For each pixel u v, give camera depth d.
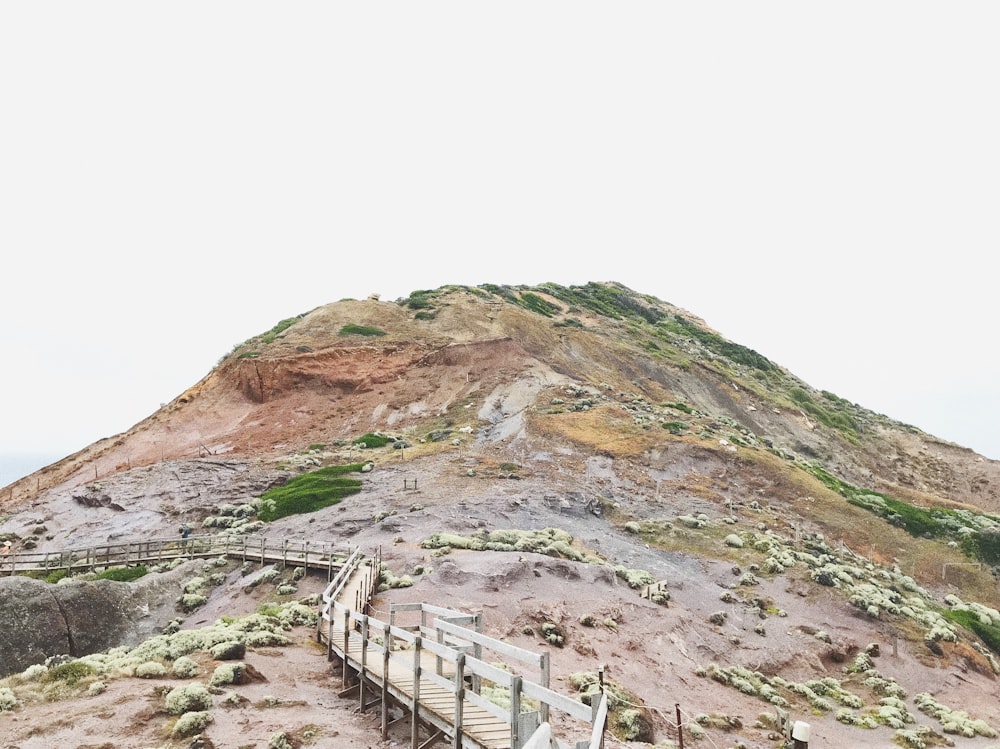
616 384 74.31
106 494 44.59
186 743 10.86
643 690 21.33
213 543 33.97
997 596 43.12
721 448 53.28
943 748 21.91
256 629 18.47
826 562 37.97
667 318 121.19
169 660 15.39
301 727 11.95
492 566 28.14
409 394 64.31
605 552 35.31
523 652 10.12
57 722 11.44
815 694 24.88
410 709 11.52
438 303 88.00
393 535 34.66
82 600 23.25
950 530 50.88
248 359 67.19
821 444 81.88
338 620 19.39
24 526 41.78
